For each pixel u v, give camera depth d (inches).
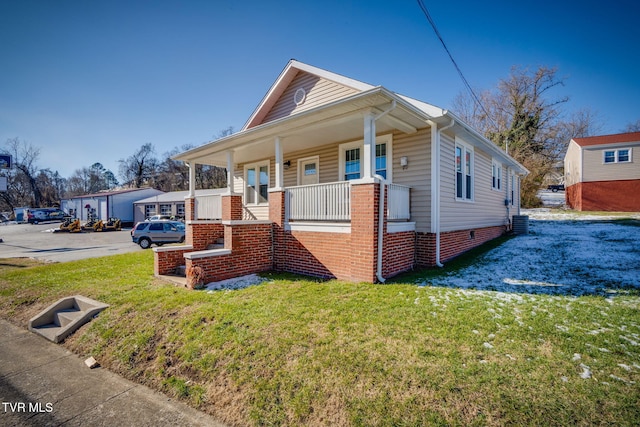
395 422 86.6
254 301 183.3
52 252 557.0
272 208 282.8
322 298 182.9
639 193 786.8
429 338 128.3
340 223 236.1
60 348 167.5
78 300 212.4
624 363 107.2
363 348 123.0
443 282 213.5
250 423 96.2
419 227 278.8
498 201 484.7
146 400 115.9
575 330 132.5
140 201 1323.8
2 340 180.5
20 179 1989.4
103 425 102.7
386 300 174.7
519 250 329.1
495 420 83.6
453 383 98.7
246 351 130.3
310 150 370.0
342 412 92.7
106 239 821.2
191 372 126.2
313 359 118.8
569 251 303.0
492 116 1115.9
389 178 300.0
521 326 137.3
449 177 302.5
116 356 147.3
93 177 2849.4
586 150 845.8
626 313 149.3
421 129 278.4
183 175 2124.8
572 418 82.5
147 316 176.2
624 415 82.7
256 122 390.9
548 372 102.6
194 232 311.7
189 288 221.1
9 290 259.0
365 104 213.0
